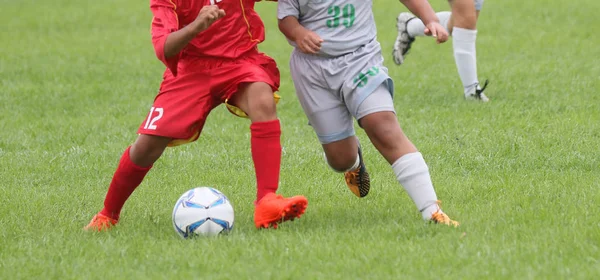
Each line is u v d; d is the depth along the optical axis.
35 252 17.05
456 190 21.47
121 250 16.70
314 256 15.80
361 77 18.27
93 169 26.22
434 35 18.44
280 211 17.56
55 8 75.81
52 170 26.22
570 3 66.25
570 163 24.38
